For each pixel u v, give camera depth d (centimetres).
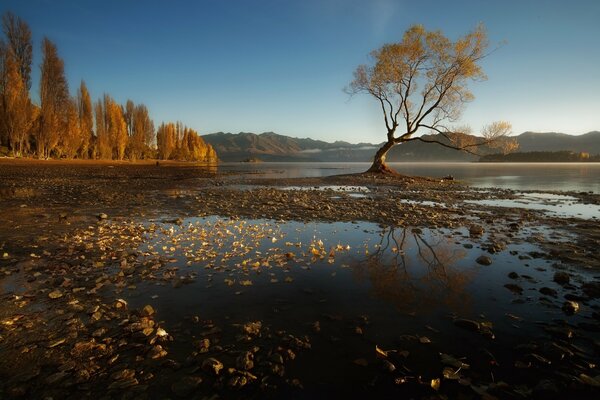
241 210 1356
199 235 901
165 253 723
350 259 695
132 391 291
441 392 294
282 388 297
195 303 475
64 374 313
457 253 740
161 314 440
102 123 8056
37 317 428
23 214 1188
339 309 459
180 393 290
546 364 333
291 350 355
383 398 286
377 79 3494
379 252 749
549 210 1438
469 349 362
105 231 927
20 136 5766
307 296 503
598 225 1062
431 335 391
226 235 904
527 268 635
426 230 989
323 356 347
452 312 450
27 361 334
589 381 301
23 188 2091
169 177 3650
